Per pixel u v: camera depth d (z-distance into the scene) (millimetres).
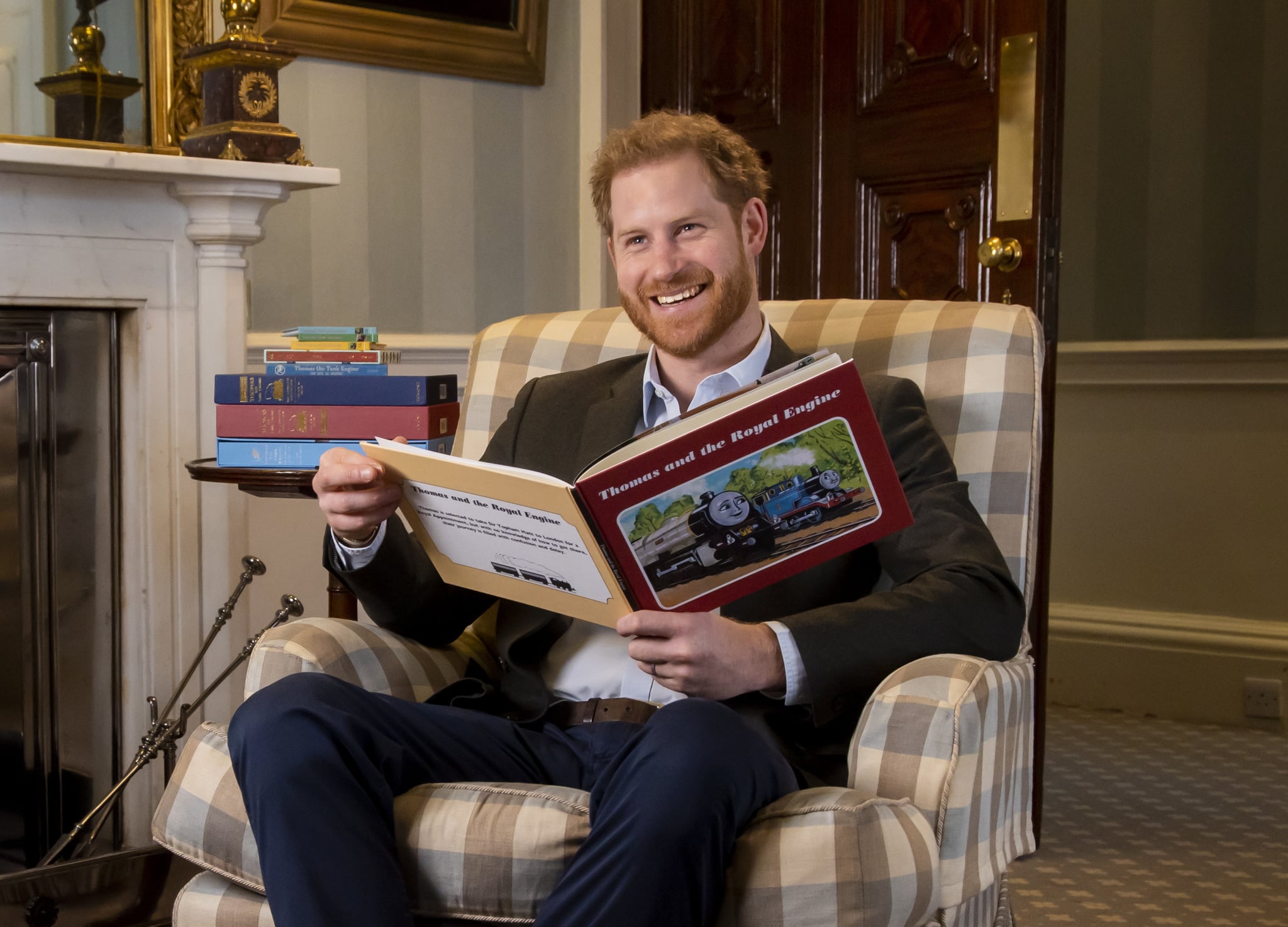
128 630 2330
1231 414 3484
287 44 2746
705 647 1222
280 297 2811
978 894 1304
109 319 2295
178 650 2359
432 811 1212
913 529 1428
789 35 2977
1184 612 3576
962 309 1703
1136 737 3355
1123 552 3648
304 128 2822
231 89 2283
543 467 1643
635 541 1198
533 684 1512
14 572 2201
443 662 1612
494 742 1383
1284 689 3395
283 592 2795
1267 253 3443
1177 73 3508
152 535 2322
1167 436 3568
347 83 2879
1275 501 3445
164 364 2318
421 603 1553
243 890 1261
